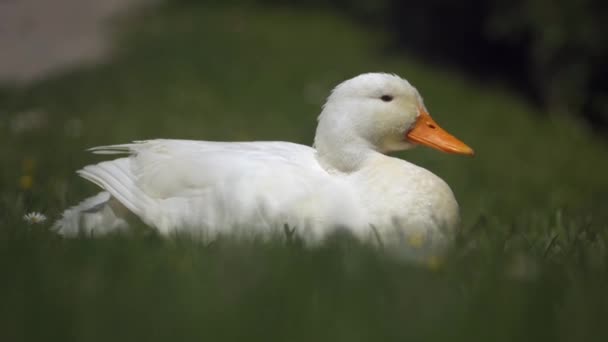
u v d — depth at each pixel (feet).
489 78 124.88
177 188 30.66
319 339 18.58
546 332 19.42
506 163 78.28
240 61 108.37
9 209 36.37
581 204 55.98
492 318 20.08
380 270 23.62
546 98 113.70
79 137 67.05
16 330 18.63
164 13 137.69
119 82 96.94
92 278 22.17
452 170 65.57
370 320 19.62
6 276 22.38
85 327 18.84
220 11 140.67
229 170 30.25
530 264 25.14
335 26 138.10
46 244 26.96
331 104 32.30
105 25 130.72
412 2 125.49
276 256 24.95
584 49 104.47
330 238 27.76
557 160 86.89
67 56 114.21
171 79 97.40
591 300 21.61
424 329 19.21
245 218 29.09
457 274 24.26
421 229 29.07
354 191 29.86
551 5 103.09
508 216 43.34
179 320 19.34
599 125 110.22
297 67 108.47
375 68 112.37
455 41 127.24
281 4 148.66
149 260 24.66
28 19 134.51
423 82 111.14
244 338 18.52
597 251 28.55
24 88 96.12
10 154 58.18
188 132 71.51
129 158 32.63
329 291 21.81
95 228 31.30
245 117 82.02
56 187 43.93
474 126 96.07
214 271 23.25
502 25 110.73
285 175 29.89
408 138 32.96
